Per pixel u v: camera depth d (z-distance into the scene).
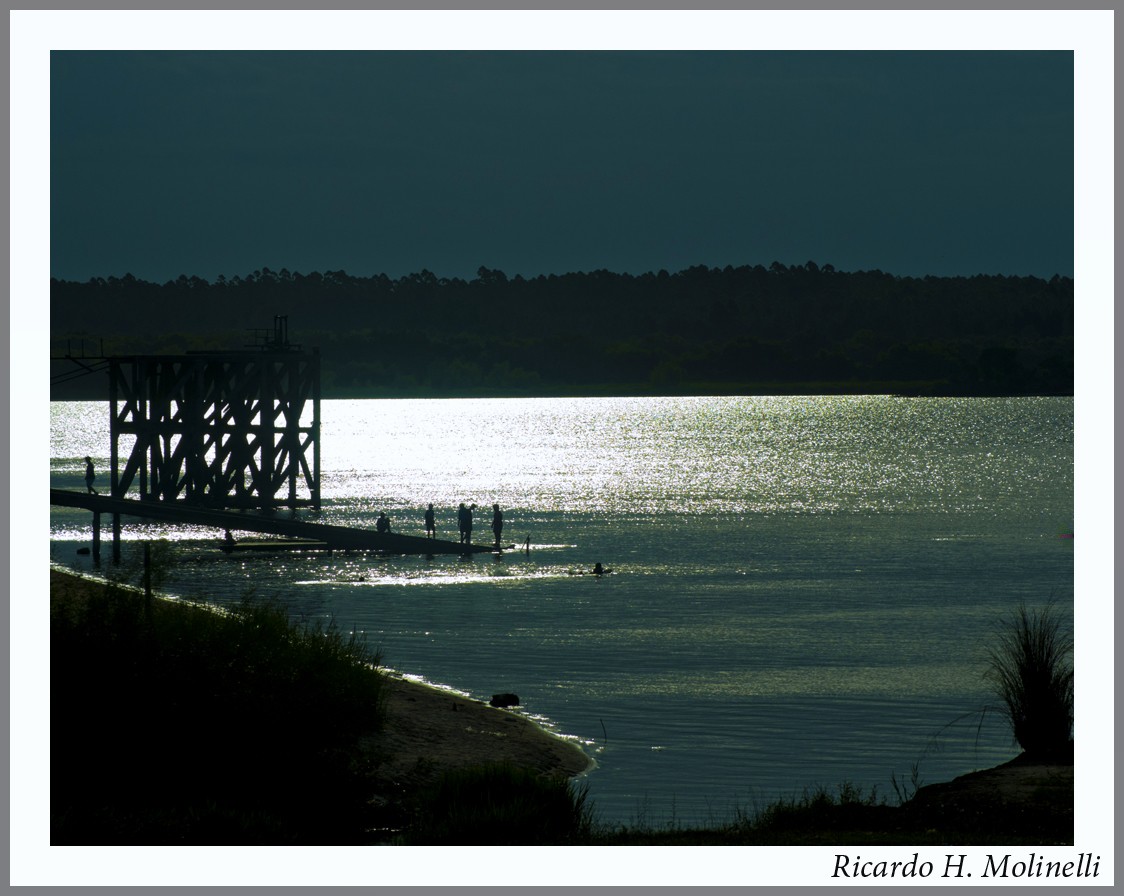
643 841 63.44
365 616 131.12
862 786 75.62
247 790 73.75
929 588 152.50
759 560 179.88
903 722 89.94
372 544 186.75
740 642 118.25
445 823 64.88
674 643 117.56
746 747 84.06
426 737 82.31
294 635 85.62
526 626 126.06
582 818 67.94
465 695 96.69
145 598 84.12
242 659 79.50
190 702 76.19
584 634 122.00
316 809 72.00
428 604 138.88
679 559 180.50
